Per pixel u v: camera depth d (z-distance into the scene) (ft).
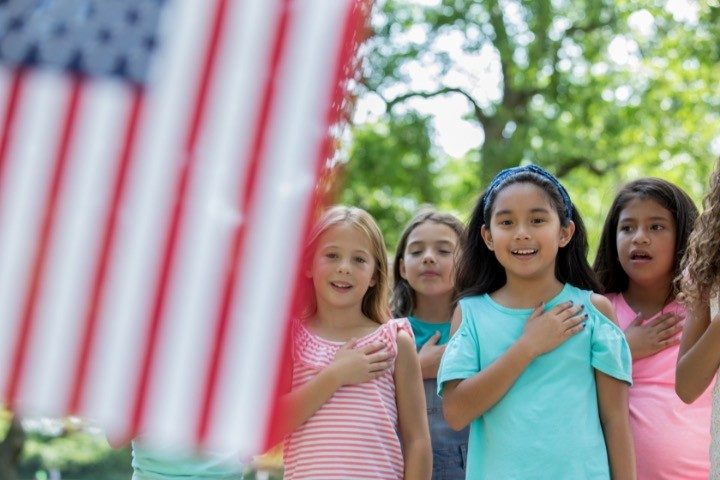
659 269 17.89
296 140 9.68
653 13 75.20
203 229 9.57
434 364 18.65
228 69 9.71
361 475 15.51
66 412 9.39
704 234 15.47
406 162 82.58
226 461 16.56
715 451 14.70
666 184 18.17
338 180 9.78
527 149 77.66
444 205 83.71
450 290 19.79
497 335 16.05
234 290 9.55
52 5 9.66
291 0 9.80
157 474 16.38
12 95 9.58
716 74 73.05
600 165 79.87
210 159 9.63
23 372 9.39
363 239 16.81
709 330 14.83
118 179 9.57
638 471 17.04
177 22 9.73
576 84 80.23
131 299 9.50
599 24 79.97
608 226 18.67
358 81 9.91
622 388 15.72
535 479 15.10
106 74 9.65
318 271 16.69
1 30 9.66
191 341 9.50
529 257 16.03
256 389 9.49
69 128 9.57
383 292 17.26
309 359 16.29
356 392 15.85
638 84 78.18
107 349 9.46
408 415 16.28
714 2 72.54
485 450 15.71
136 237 9.55
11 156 9.53
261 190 9.63
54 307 9.46
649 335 17.49
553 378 15.48
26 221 9.50
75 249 9.51
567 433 15.21
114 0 9.72
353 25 9.87
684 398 15.33
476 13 81.66
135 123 9.62
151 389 9.45
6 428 63.31
